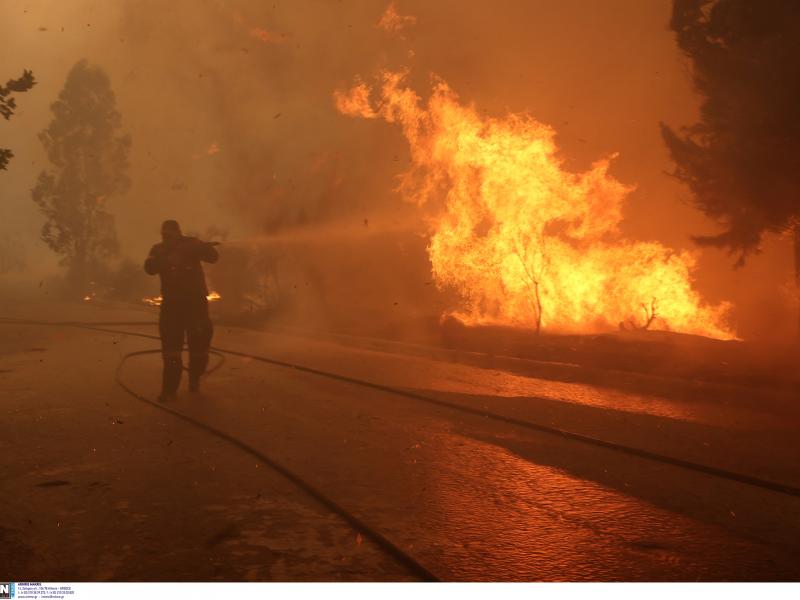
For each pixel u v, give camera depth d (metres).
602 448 6.87
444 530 4.69
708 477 5.95
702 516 5.02
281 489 5.55
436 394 9.44
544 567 4.15
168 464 6.19
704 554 4.37
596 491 5.55
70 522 4.80
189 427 7.60
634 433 7.39
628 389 9.87
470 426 7.73
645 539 4.59
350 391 9.77
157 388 9.91
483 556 4.29
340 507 5.06
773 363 10.50
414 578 3.99
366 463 6.25
